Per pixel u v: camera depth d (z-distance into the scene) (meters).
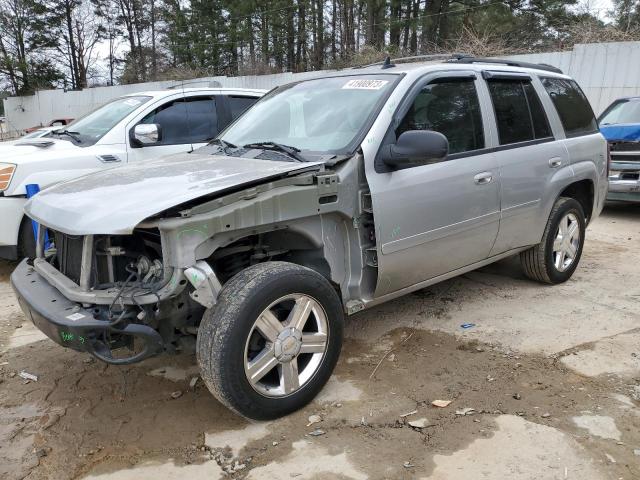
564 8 21.94
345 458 2.71
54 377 3.59
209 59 34.75
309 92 4.12
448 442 2.82
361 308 3.49
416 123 3.67
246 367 2.80
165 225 2.63
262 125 4.09
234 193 2.82
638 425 2.94
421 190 3.58
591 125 5.39
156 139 5.77
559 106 4.97
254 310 2.78
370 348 3.92
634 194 7.91
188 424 3.03
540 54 14.09
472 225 4.00
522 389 3.32
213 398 3.30
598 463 2.64
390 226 3.42
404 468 2.63
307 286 2.99
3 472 2.66
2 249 5.38
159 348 2.80
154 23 45.28
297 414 3.09
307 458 2.72
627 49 12.77
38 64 43.81
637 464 2.63
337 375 3.53
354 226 3.35
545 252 4.89
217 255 3.08
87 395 3.36
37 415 3.15
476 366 3.62
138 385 3.47
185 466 2.68
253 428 2.97
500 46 17.30
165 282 2.70
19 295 3.10
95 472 2.65
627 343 3.91
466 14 22.69
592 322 4.30
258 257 3.25
